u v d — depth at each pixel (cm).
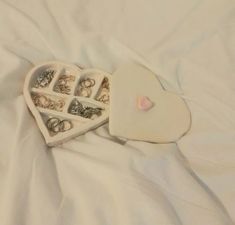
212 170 27
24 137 28
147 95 31
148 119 30
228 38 32
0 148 29
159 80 32
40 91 32
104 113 31
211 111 30
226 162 27
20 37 34
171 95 31
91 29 34
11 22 35
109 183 26
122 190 25
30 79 33
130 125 30
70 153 28
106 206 25
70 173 27
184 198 25
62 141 30
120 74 32
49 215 25
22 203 25
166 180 26
